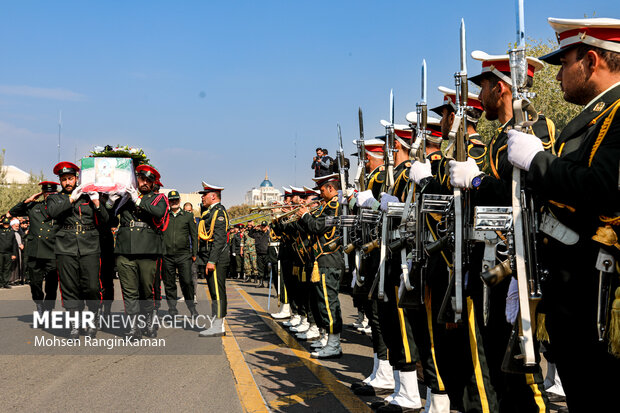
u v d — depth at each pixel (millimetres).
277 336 7867
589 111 2256
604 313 2025
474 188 2725
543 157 2152
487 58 3031
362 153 5027
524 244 2266
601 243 2035
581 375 2170
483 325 2814
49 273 8508
